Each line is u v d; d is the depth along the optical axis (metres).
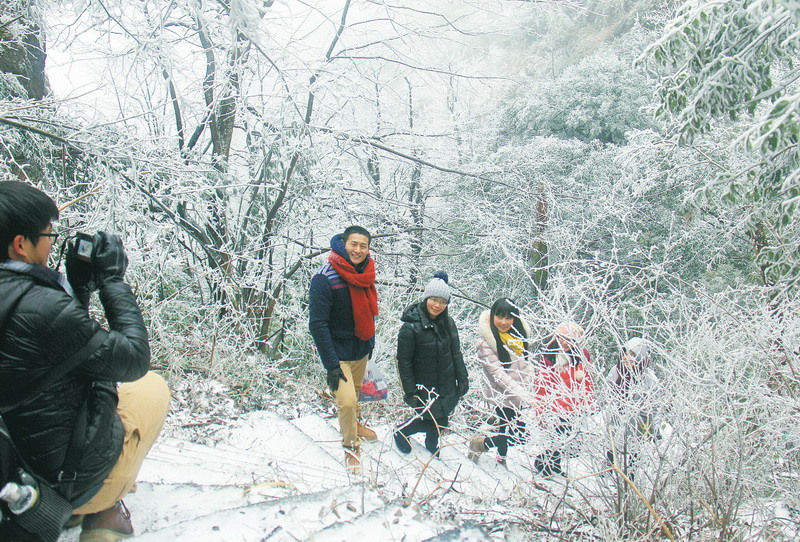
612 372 3.16
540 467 3.39
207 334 6.61
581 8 9.07
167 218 6.72
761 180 4.81
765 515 2.88
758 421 3.15
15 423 1.75
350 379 4.27
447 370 4.54
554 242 12.02
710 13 4.71
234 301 7.50
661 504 2.79
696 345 3.21
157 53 4.98
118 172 5.30
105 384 1.98
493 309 4.59
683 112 5.05
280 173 7.66
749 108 4.89
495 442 4.50
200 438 4.11
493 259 13.51
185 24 6.02
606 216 12.53
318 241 9.02
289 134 7.50
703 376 3.10
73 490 1.87
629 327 3.49
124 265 2.03
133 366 1.87
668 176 9.62
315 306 4.14
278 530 2.11
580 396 3.11
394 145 10.16
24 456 1.77
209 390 5.36
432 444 4.59
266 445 4.09
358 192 8.94
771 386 3.50
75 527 2.25
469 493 3.33
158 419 2.26
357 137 7.69
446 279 4.67
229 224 8.09
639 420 3.04
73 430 1.82
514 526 2.64
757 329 3.35
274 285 8.02
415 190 12.81
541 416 3.19
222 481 3.05
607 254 12.94
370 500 2.39
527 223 12.17
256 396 5.91
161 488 2.66
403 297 10.03
